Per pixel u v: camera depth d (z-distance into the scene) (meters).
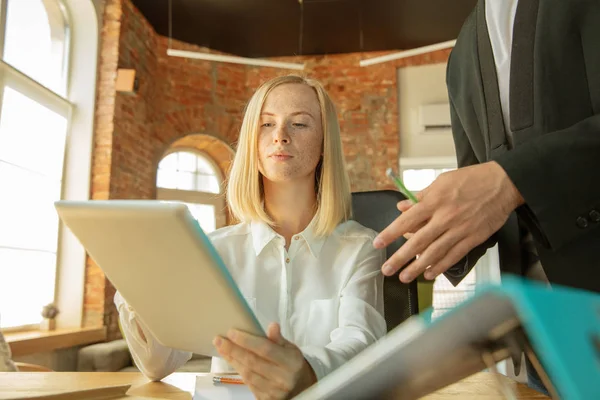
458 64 1.28
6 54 3.28
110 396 0.68
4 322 3.20
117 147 4.16
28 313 3.46
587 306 0.21
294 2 4.55
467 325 0.26
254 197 1.11
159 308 0.64
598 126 0.79
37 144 3.59
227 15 4.76
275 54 5.59
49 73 3.84
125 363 3.55
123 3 4.31
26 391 0.72
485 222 0.73
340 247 1.11
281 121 1.08
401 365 0.31
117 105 4.16
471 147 1.31
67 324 3.78
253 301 1.05
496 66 1.13
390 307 1.20
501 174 0.74
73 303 3.81
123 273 0.62
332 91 5.56
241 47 5.42
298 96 1.09
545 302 0.21
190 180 5.41
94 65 4.12
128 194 4.34
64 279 3.83
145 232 0.55
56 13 3.96
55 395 0.59
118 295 0.89
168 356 0.86
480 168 0.75
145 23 4.77
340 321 0.98
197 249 0.53
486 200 0.73
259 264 1.09
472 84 1.19
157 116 4.98
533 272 0.99
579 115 0.93
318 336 1.01
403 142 5.48
